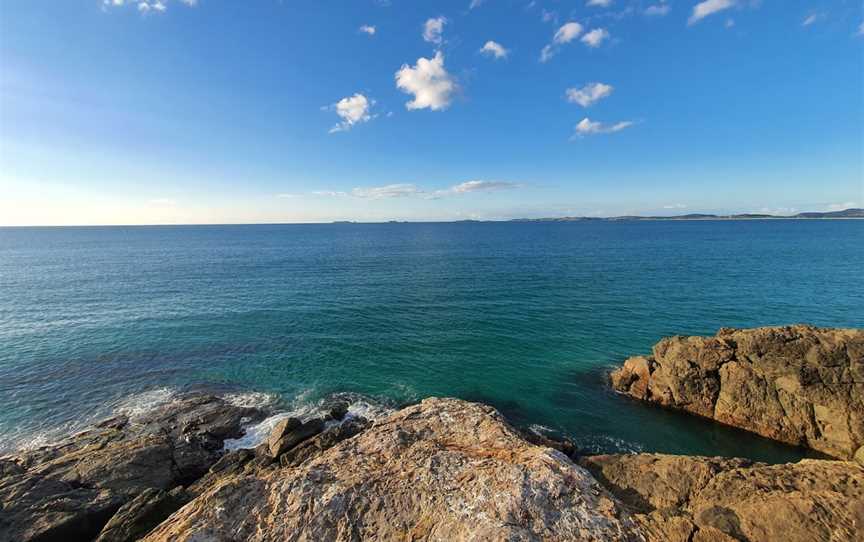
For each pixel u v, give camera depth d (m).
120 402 22.33
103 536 11.05
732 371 19.77
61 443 17.33
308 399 22.64
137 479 14.50
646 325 33.66
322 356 28.48
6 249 112.31
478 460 11.04
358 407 21.73
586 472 10.61
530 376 25.17
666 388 21.47
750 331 20.84
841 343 18.08
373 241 138.00
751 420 18.86
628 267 63.19
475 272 61.94
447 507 9.24
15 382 24.45
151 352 29.17
